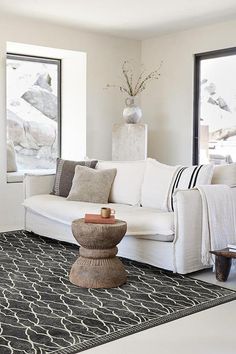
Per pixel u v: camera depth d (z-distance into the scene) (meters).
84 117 6.61
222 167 4.36
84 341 2.59
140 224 3.99
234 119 5.98
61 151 7.09
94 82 6.62
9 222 5.99
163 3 5.11
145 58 7.00
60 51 6.42
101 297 3.30
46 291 3.41
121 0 5.00
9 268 3.98
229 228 4.00
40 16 5.69
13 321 2.85
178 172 4.44
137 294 3.38
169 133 6.71
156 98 6.86
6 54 6.09
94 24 6.07
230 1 5.04
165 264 3.92
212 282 3.69
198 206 3.86
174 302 3.22
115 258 3.64
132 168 4.97
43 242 4.98
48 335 2.65
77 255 4.46
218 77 6.12
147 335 2.69
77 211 4.54
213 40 6.07
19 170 6.67
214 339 2.65
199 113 6.38
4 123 5.87
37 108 6.86
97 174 5.01
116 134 6.56
